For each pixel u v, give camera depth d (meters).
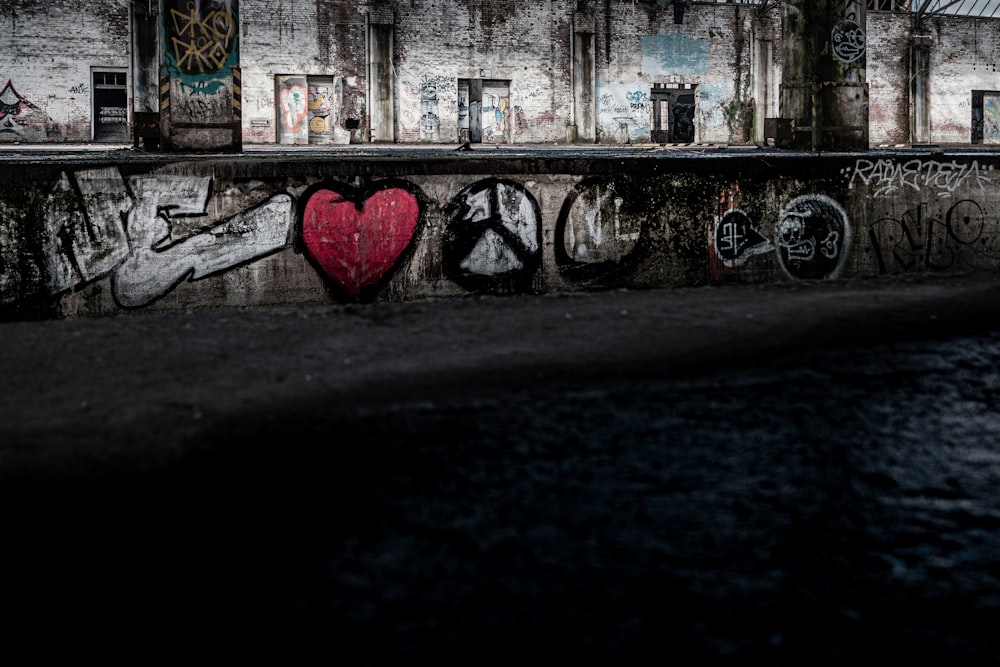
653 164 5.80
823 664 1.28
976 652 1.32
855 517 1.83
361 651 1.30
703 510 1.84
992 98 25.58
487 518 1.78
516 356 3.10
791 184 6.02
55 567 1.56
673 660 1.28
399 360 3.05
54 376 2.83
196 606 1.43
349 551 1.63
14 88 19.94
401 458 2.12
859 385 2.84
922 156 6.25
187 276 5.34
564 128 23.14
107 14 20.20
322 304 5.51
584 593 1.48
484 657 1.28
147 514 1.78
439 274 5.61
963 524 1.80
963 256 6.39
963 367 3.10
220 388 2.70
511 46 22.59
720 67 23.81
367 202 5.48
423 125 22.27
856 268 6.19
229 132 6.71
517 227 5.66
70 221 5.18
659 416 2.47
